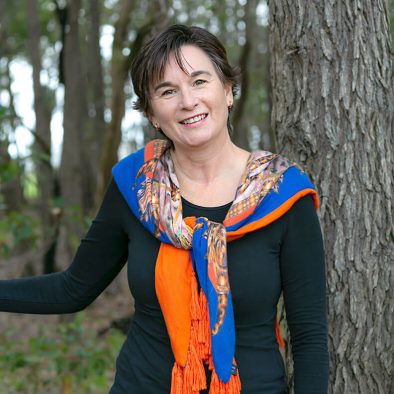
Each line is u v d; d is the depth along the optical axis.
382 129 2.22
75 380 4.11
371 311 2.24
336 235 2.23
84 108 9.79
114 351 3.86
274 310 1.80
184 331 1.72
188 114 1.76
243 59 5.99
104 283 2.00
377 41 2.22
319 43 2.21
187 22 9.62
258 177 1.77
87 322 6.06
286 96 2.29
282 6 2.27
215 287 1.69
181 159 1.86
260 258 1.74
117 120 5.37
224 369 1.68
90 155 10.03
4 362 3.99
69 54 7.03
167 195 1.81
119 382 1.85
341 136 2.21
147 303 1.81
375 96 2.21
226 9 8.79
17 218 4.56
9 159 4.93
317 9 2.20
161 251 1.78
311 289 1.76
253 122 13.66
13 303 2.01
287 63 2.28
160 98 1.79
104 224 1.91
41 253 7.02
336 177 2.22
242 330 1.76
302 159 2.27
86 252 1.95
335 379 2.27
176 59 1.75
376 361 2.25
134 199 1.84
